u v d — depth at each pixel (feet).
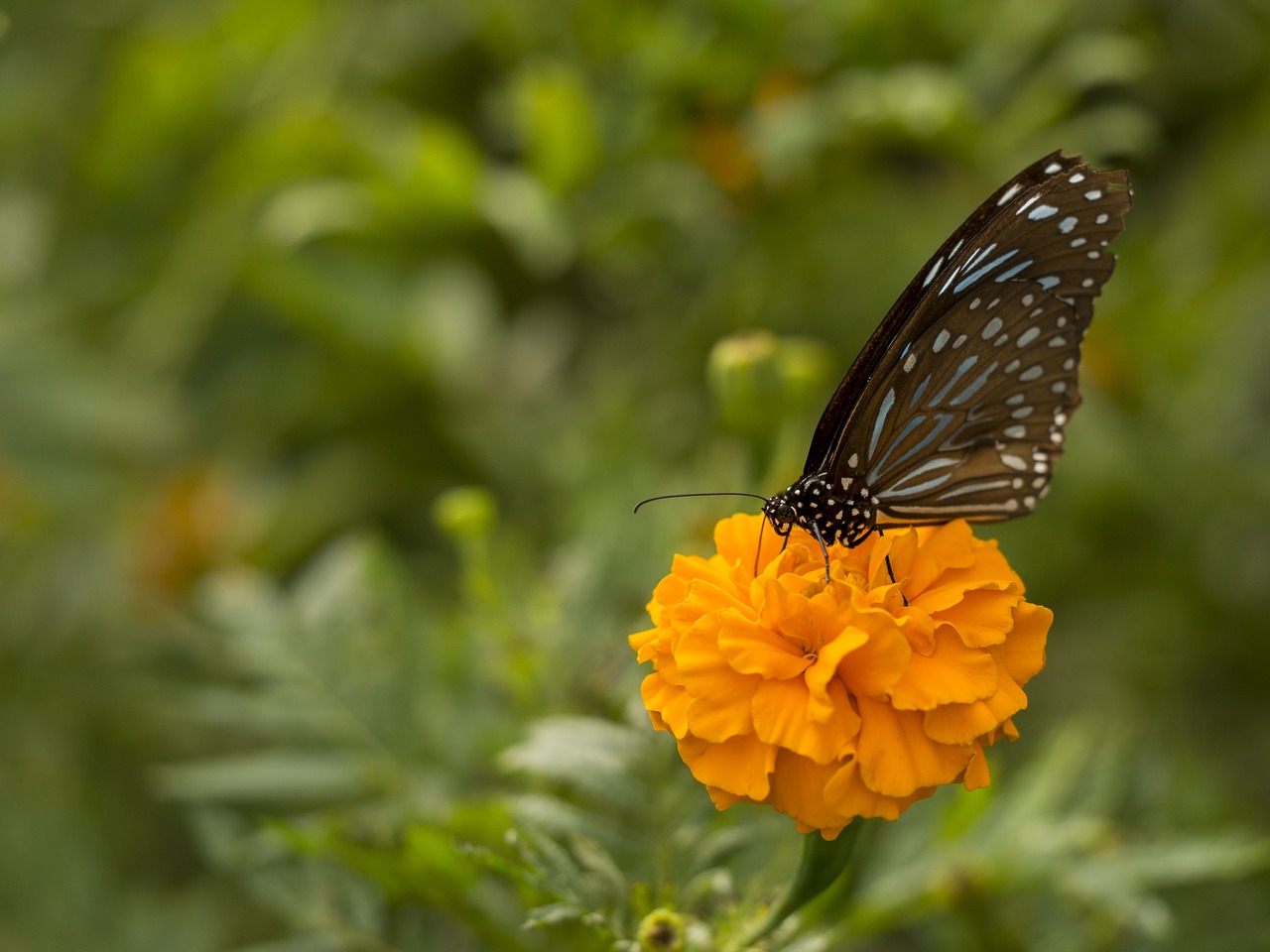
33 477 2.72
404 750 2.39
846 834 2.19
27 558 2.71
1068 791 2.40
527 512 2.78
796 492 2.24
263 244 2.76
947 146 2.56
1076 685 2.71
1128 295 2.68
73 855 2.53
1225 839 2.35
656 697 2.17
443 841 2.24
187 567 2.74
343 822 2.29
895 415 2.24
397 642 2.41
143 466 2.88
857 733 2.15
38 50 2.98
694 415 2.63
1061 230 2.23
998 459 2.25
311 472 2.96
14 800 2.57
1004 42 2.60
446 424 2.97
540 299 3.05
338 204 2.72
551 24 2.66
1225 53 2.66
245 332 3.08
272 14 2.84
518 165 2.87
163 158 2.95
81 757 2.66
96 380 2.78
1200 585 2.68
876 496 2.25
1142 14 2.63
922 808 2.36
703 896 2.24
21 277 2.83
